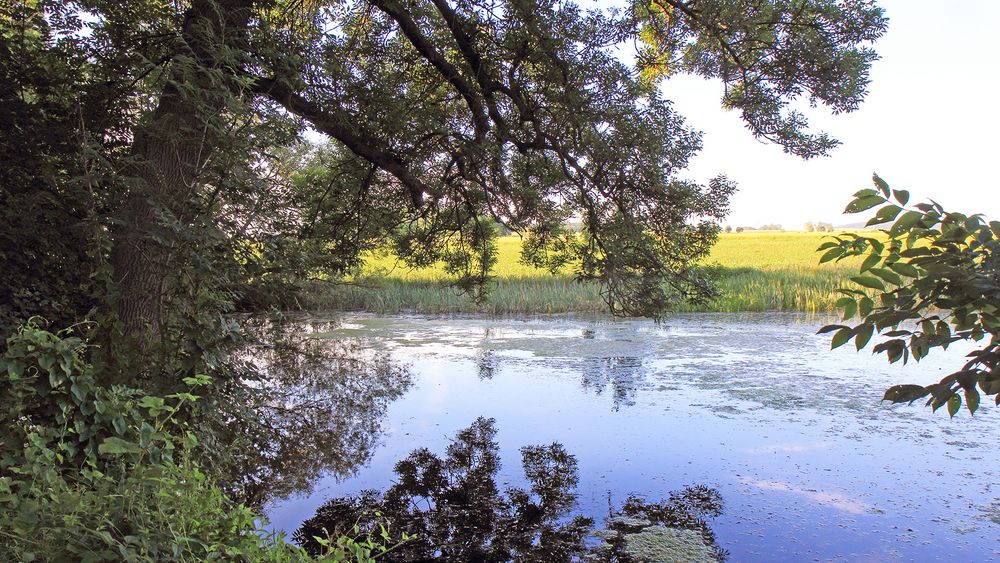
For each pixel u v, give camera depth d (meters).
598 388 8.57
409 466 5.76
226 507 3.70
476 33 6.68
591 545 4.22
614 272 6.61
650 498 4.97
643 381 8.95
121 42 5.20
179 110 4.38
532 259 8.06
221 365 4.36
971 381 1.45
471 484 5.34
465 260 8.90
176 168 4.30
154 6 5.54
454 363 10.37
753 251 33.47
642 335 13.27
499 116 7.06
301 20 7.01
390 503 4.99
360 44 7.63
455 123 7.80
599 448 6.14
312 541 4.29
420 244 8.67
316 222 7.87
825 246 1.68
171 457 2.64
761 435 6.43
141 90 5.11
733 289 18.58
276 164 5.17
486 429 6.82
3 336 3.81
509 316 16.62
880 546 4.12
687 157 6.39
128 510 2.14
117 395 3.04
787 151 6.51
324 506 4.92
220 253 4.42
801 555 4.00
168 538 2.05
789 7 6.55
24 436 2.61
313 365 10.02
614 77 6.27
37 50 5.27
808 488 5.09
